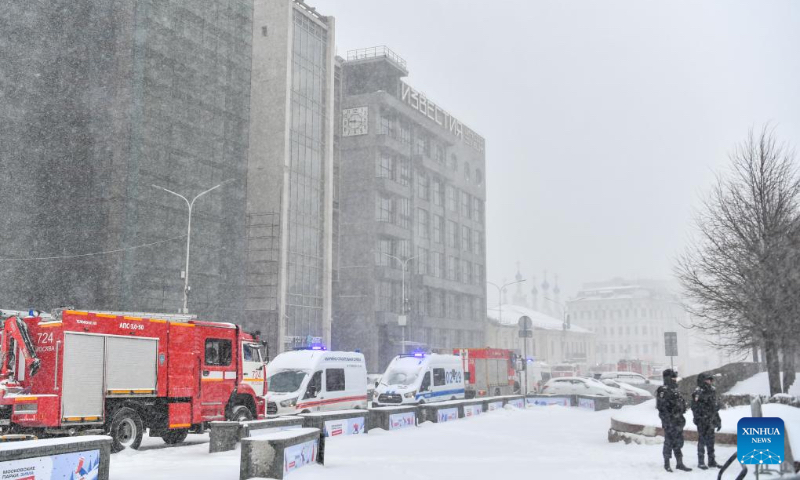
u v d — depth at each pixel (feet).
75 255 157.99
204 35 183.11
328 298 218.18
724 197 70.13
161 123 168.35
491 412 95.66
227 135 188.34
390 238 266.16
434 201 303.27
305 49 220.43
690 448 51.72
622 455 50.01
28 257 151.53
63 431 48.06
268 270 198.80
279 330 193.88
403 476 39.45
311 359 75.25
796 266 63.31
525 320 122.52
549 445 57.47
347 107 265.75
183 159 173.78
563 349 401.70
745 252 66.28
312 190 218.59
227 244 185.88
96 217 159.74
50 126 158.81
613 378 163.32
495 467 43.96
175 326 56.65
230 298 185.16
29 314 50.29
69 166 160.66
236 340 62.13
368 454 50.16
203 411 58.29
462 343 308.19
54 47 161.17
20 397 45.78
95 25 166.20
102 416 50.29
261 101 208.74
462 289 307.78
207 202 179.83
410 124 287.69
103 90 164.55
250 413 62.95
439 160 311.27
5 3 151.84
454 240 318.65
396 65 281.54
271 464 35.47
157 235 164.55
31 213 153.17
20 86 153.69
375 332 247.91
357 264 254.27
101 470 31.91
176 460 45.80
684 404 42.39
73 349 49.14
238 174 191.21
